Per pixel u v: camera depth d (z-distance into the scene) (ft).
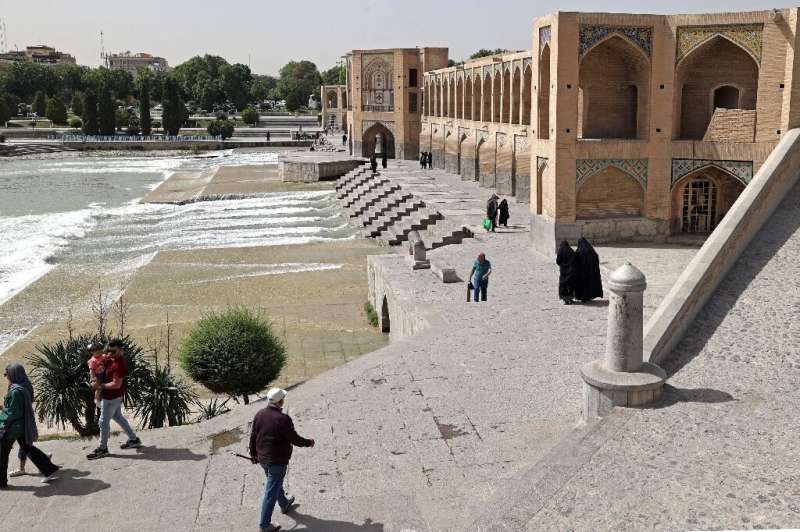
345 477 26.30
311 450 28.35
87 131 281.74
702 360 31.12
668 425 25.66
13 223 120.26
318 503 24.77
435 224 92.53
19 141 272.31
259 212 127.44
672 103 65.00
